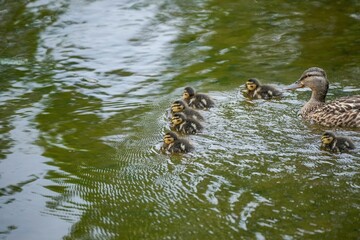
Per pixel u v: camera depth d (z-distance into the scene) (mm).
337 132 11547
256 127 11797
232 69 15039
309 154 10539
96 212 9195
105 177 10227
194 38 17438
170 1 21109
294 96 13422
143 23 18875
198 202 9227
